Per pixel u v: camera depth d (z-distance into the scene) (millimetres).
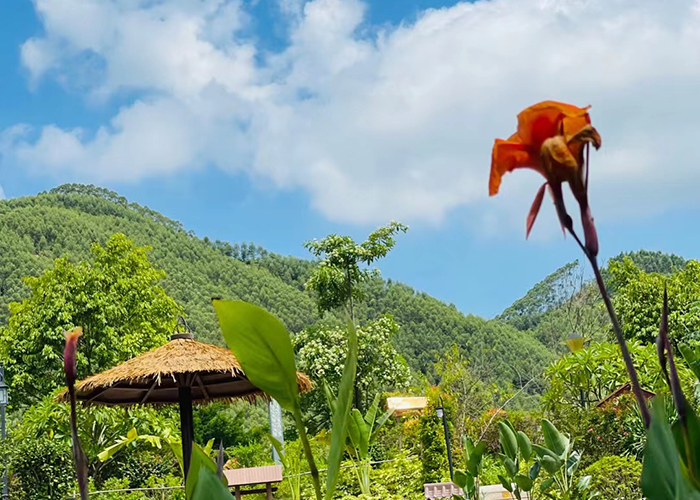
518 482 3086
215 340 52438
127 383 7098
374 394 18703
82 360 20312
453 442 11812
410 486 10867
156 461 17734
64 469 11984
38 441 12242
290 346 966
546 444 3338
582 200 803
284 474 10664
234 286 70062
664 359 867
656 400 768
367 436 7945
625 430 10547
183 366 6504
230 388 7715
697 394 2191
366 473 10016
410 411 18188
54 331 20281
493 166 858
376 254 19156
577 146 818
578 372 12000
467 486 3416
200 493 779
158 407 8086
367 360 18484
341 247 19016
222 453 958
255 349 965
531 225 835
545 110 837
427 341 54812
